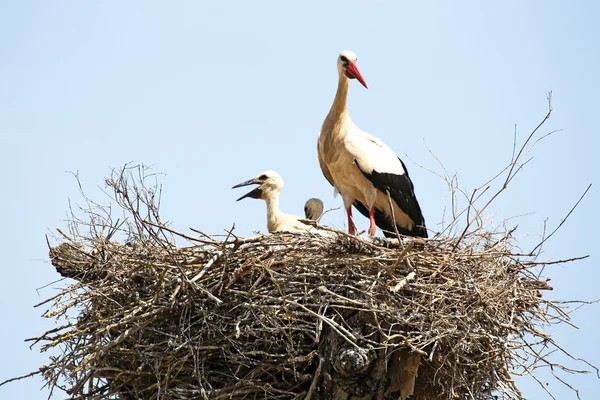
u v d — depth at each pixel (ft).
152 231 41.16
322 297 40.16
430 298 40.78
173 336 40.55
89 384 41.96
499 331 41.27
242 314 40.78
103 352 40.75
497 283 42.37
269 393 40.86
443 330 39.47
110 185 41.93
